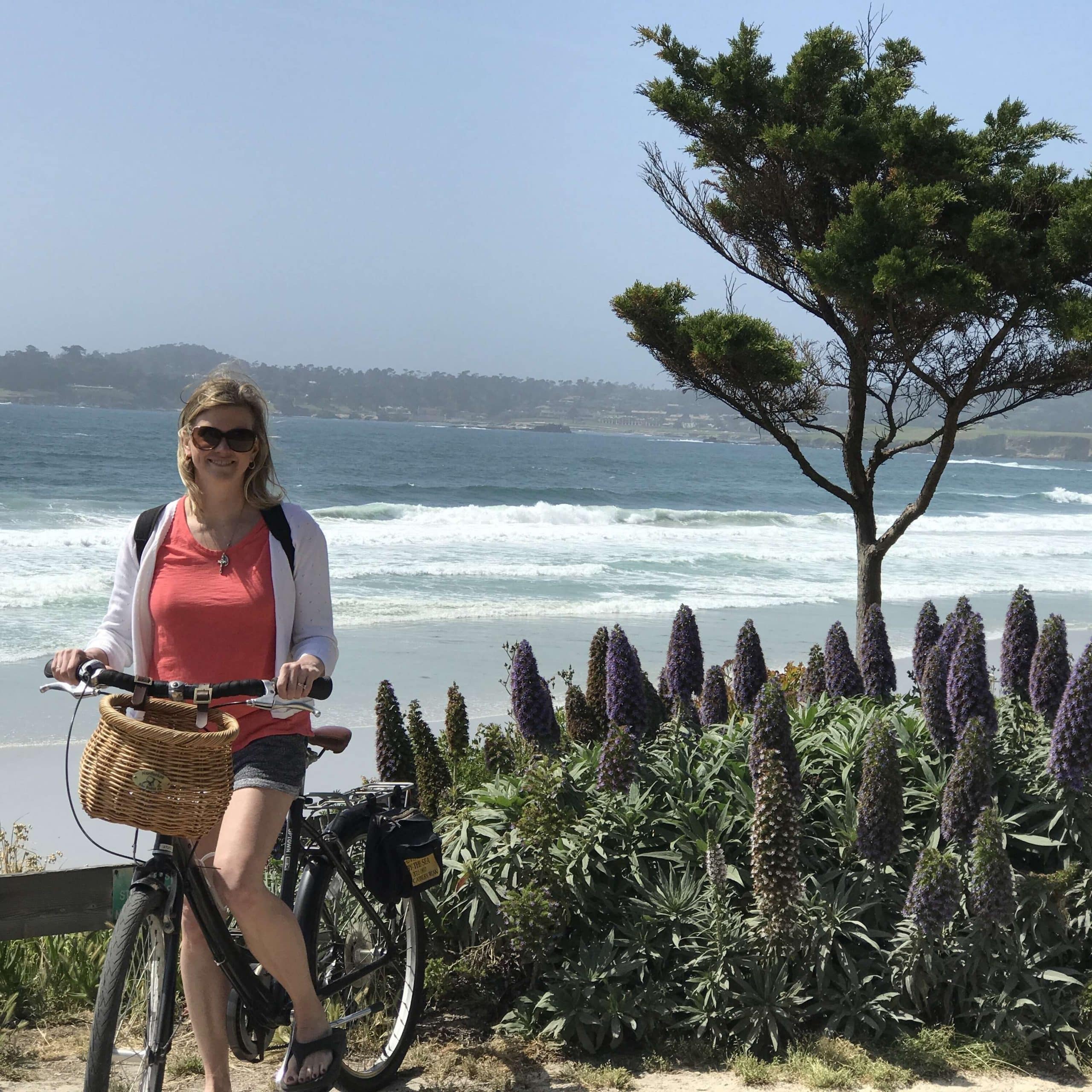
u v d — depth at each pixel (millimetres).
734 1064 4188
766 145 10836
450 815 5215
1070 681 4848
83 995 4648
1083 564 37562
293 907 3865
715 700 6180
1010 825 4969
